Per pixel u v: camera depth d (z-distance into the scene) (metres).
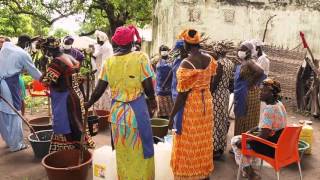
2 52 5.20
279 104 4.02
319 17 10.32
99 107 7.19
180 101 3.73
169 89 6.59
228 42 9.89
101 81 3.61
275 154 3.82
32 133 5.26
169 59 6.67
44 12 16.20
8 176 4.61
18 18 16.17
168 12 10.84
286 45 10.59
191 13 10.43
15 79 5.27
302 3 10.38
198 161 3.83
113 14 15.98
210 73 3.82
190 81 3.68
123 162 3.63
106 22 17.75
